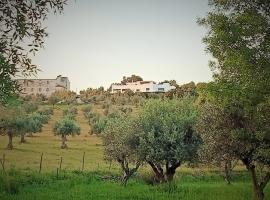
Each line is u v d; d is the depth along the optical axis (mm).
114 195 27766
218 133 21344
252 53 16375
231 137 21047
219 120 21344
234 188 33531
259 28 16656
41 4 10367
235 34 17031
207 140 21922
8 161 54656
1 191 27109
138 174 43156
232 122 21203
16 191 28094
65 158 63938
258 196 22469
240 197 26672
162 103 37938
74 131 85125
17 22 9852
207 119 21875
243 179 47969
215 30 17516
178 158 34125
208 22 18156
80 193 28375
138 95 196125
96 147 86875
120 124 38094
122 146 36156
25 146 80312
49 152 71875
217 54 18125
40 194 27062
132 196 27578
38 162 55344
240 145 21188
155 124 36219
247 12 17359
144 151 35250
